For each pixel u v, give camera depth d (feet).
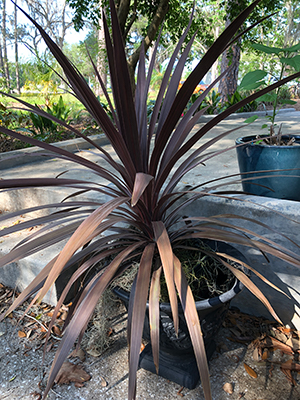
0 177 8.54
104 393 3.96
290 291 4.74
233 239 3.33
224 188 6.46
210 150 10.86
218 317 3.67
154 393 3.92
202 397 3.84
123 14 16.44
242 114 21.29
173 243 4.04
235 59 30.99
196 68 2.56
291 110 25.05
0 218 3.14
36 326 5.12
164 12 16.20
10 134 2.90
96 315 5.10
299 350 4.47
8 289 6.05
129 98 2.65
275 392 3.88
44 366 4.38
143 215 3.65
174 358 4.04
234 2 18.78
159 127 3.46
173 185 3.84
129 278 3.84
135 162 3.20
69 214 3.57
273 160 4.89
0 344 4.80
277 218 4.50
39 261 5.53
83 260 3.95
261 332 4.83
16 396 3.96
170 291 2.49
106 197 6.24
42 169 9.37
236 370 4.20
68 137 16.62
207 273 4.05
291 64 4.38
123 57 2.40
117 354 4.55
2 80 31.19
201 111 3.70
